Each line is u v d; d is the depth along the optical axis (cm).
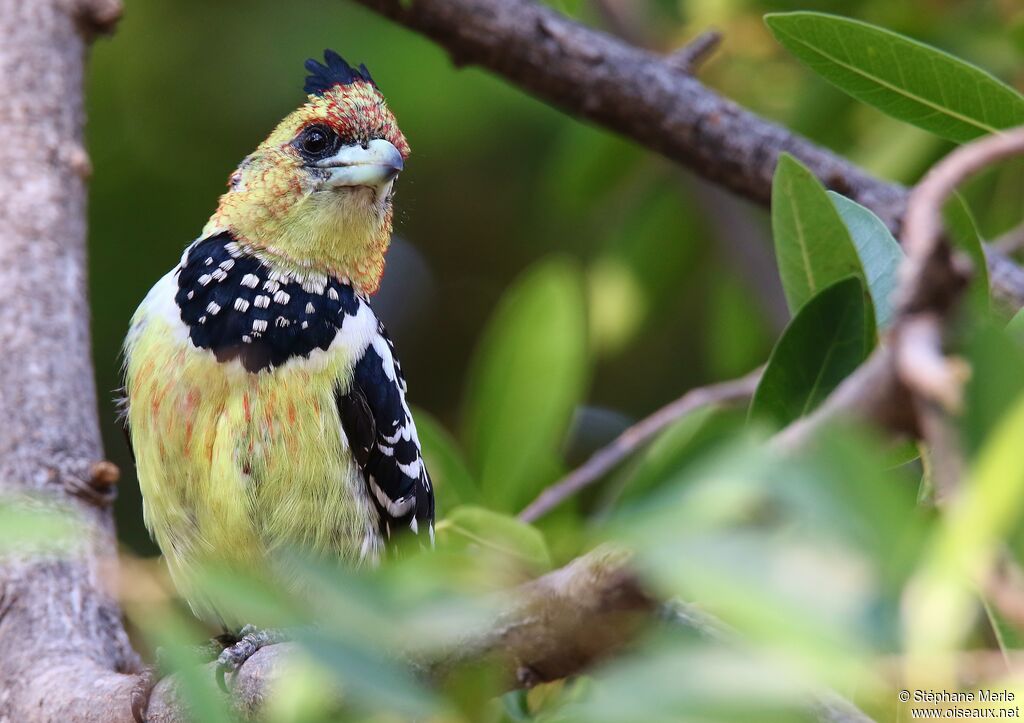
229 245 825
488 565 504
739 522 307
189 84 1285
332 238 827
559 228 1388
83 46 1009
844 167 906
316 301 805
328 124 848
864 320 502
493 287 1459
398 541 797
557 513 848
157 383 770
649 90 945
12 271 898
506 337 852
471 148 1327
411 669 399
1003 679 303
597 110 958
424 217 1426
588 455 1335
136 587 500
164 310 790
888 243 574
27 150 946
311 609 376
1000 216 1039
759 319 1164
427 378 1462
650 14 1186
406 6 917
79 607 770
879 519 289
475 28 954
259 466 761
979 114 604
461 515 701
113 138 1280
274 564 767
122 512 1311
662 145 955
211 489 759
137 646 829
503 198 1397
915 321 324
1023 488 267
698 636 334
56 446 833
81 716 670
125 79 1282
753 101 1128
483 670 405
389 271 1455
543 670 404
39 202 930
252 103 1281
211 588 369
